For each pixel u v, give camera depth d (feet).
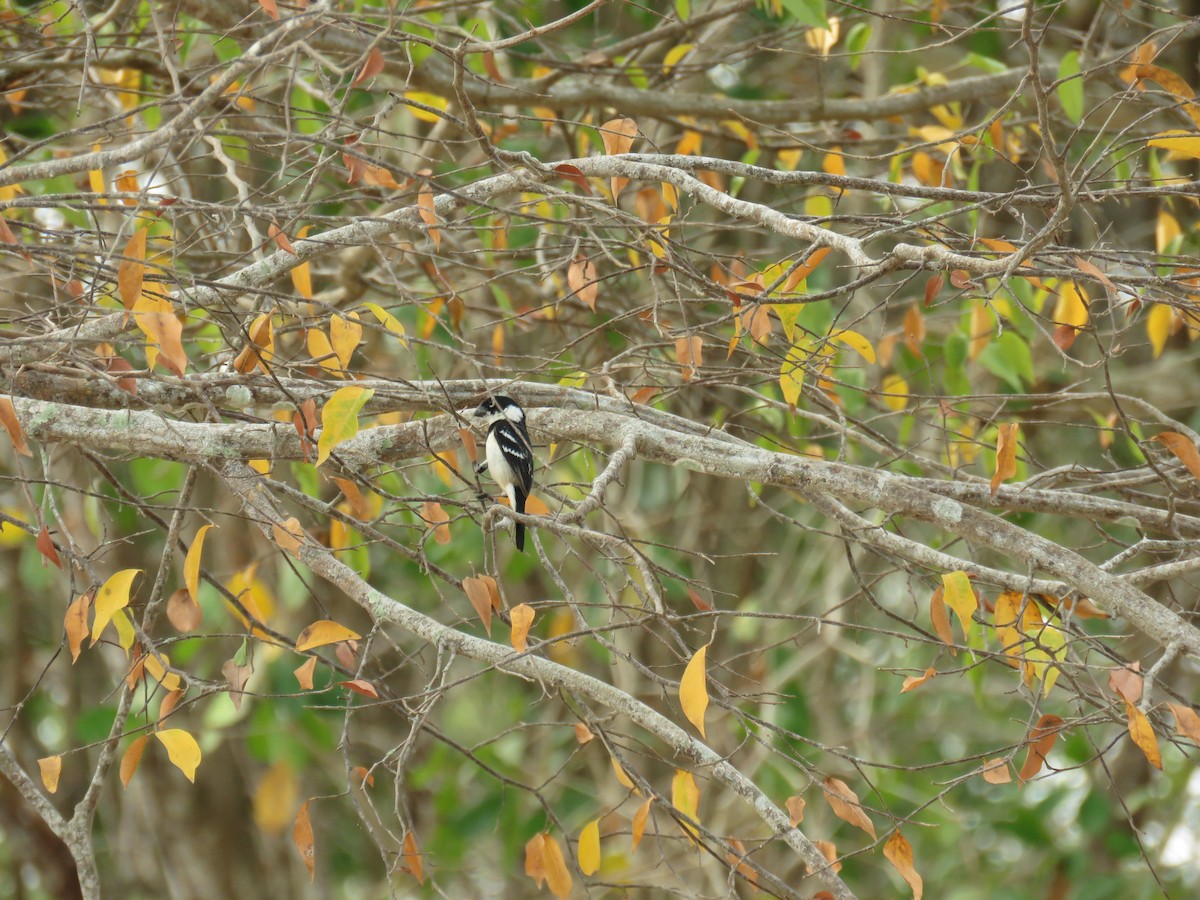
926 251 23.11
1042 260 27.53
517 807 54.03
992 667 51.26
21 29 37.22
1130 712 22.74
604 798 55.98
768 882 24.84
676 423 31.09
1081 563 25.89
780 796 53.42
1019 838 55.42
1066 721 25.25
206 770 65.72
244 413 30.60
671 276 35.17
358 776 26.40
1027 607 26.84
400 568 59.36
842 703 64.90
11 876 65.51
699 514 59.62
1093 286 41.01
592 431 28.35
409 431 29.94
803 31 46.60
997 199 25.93
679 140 48.78
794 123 48.70
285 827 60.64
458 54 25.76
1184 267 26.89
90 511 43.55
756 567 65.62
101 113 44.75
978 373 51.70
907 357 47.44
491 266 45.09
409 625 25.80
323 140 28.71
